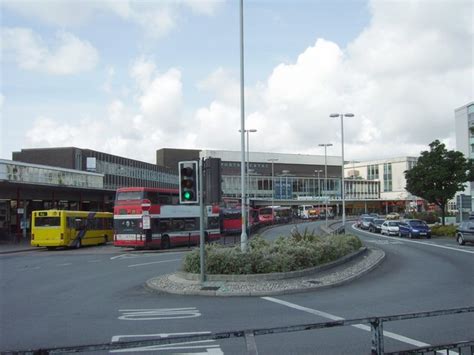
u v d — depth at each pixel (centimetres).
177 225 3656
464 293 1320
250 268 1555
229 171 12056
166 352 757
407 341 792
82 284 1653
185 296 1337
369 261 2091
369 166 13562
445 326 900
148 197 3397
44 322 1002
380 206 13175
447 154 4416
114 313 1098
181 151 12850
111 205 5962
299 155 13288
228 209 5278
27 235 4559
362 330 881
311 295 1321
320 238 2259
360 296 1289
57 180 4950
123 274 1942
